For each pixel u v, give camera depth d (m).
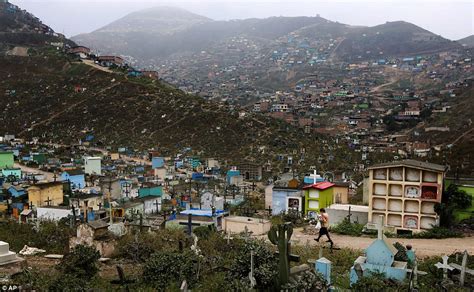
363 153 85.81
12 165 72.25
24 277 15.72
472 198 27.30
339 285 16.75
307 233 27.89
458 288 15.49
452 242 24.64
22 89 128.25
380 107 168.25
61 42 180.12
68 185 52.06
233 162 80.88
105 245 21.69
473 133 92.19
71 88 128.62
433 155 63.44
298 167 73.00
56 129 108.94
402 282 15.81
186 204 43.78
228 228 29.92
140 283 16.81
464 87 171.62
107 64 157.25
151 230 26.09
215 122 107.12
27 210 38.28
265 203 42.09
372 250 16.92
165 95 124.00
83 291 15.02
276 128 105.69
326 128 136.62
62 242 23.66
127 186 52.28
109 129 108.31
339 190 36.81
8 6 199.38
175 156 87.69
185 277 16.67
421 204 27.33
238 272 16.02
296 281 13.87
